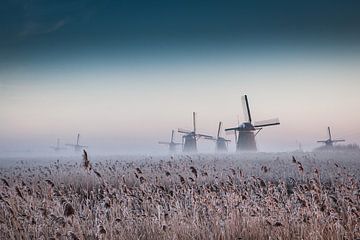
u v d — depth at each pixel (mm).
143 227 7137
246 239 6551
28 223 6973
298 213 6941
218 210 7582
